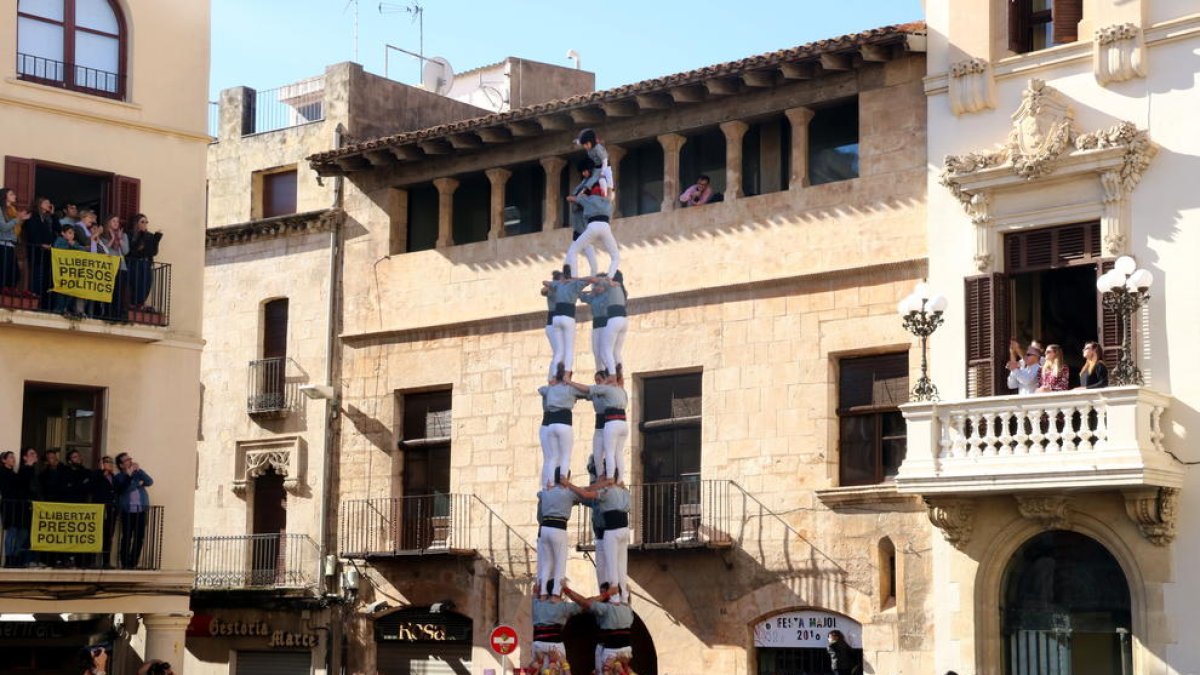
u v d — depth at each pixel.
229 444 41.06
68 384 31.97
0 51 31.62
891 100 31.89
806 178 32.97
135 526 31.67
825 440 31.94
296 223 40.41
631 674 25.27
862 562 31.19
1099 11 29.38
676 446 34.28
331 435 39.09
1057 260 29.53
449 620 36.66
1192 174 28.19
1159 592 27.73
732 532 32.88
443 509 37.31
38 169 32.50
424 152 37.72
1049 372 28.61
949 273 30.56
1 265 30.81
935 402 29.25
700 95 33.78
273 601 38.94
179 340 33.38
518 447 36.00
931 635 30.23
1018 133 29.69
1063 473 27.62
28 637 33.50
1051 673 29.05
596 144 26.30
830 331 32.16
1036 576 29.44
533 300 36.19
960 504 29.56
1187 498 27.75
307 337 39.97
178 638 32.69
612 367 25.86
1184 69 28.45
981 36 30.48
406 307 38.31
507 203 37.56
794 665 32.06
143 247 32.44
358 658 37.78
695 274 34.06
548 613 24.94
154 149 33.53
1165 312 28.23
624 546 25.45
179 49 34.06
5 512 30.31
